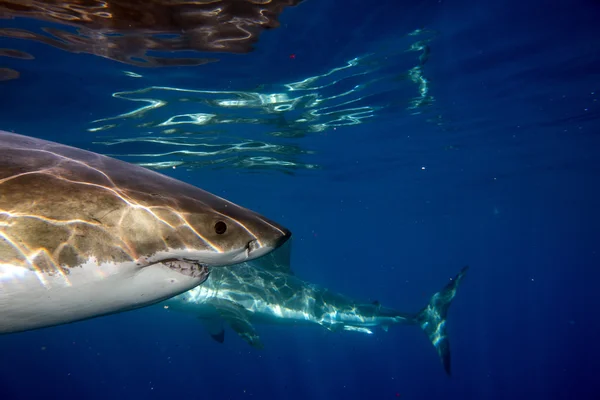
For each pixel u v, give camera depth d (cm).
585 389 3597
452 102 1407
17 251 189
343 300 1090
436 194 3850
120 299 218
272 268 1055
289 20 790
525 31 920
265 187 3144
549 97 1420
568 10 841
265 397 3597
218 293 934
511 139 2006
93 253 202
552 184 3591
